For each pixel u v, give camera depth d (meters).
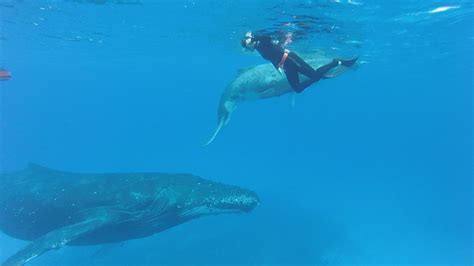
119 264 18.02
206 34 24.31
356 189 34.88
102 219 11.77
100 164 47.69
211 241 20.02
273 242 20.20
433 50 29.47
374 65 36.91
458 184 40.12
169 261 18.17
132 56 40.12
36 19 20.53
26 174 15.02
